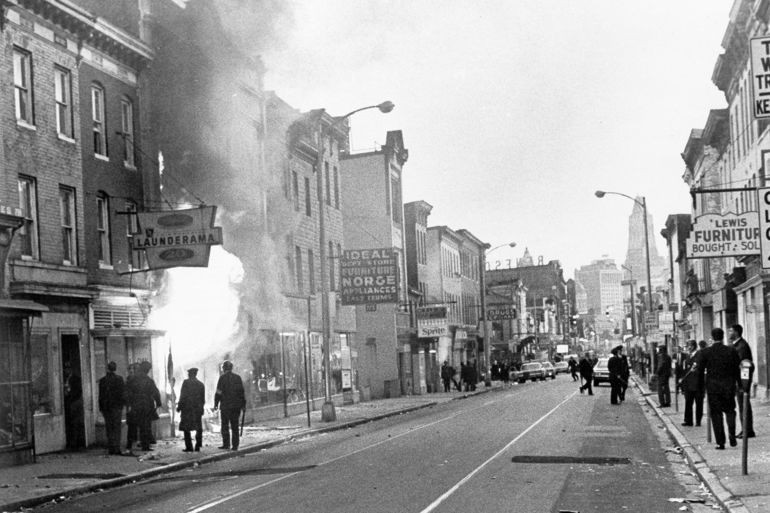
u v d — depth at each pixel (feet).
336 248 169.27
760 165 117.08
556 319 527.81
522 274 540.52
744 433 46.06
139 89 100.94
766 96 40.55
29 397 70.90
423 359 222.89
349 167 204.44
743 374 46.16
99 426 84.43
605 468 54.70
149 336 93.50
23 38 81.30
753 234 83.71
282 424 108.58
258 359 120.67
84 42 90.89
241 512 41.98
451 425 93.91
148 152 101.19
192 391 75.82
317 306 146.82
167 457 71.46
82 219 88.07
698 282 197.77
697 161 204.85
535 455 61.93
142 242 86.33
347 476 54.13
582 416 100.37
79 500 52.65
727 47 130.52
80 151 88.84
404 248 214.48
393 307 200.85
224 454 73.56
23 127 80.33
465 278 294.66
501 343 377.30
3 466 66.95
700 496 43.45
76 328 84.53
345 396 161.27
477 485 48.03
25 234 80.64
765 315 112.37
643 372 218.79
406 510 40.63
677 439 67.26
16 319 70.23
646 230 170.60
